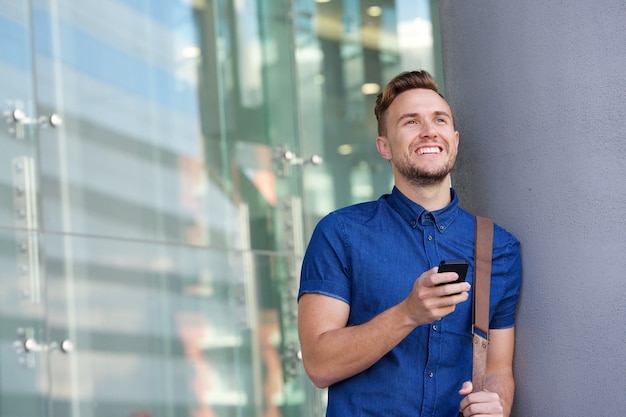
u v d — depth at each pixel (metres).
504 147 2.32
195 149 5.37
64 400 4.42
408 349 2.27
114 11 4.96
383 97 2.51
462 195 2.45
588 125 2.15
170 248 5.11
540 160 2.24
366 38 6.48
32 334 4.31
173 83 5.27
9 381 4.20
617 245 2.11
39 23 4.54
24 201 4.36
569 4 2.18
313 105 6.19
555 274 2.21
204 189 5.39
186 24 5.40
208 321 5.30
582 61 2.16
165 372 4.98
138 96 5.04
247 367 5.51
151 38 5.17
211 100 5.50
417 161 2.37
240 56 5.77
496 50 2.33
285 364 5.75
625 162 2.10
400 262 2.34
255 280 5.64
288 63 6.05
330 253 2.38
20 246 4.32
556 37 2.21
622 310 2.10
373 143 6.43
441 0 2.49
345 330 2.22
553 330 2.22
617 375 2.11
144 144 5.04
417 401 2.25
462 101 2.43
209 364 5.26
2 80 4.34
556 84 2.21
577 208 2.17
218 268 5.41
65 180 4.57
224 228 5.48
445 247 2.34
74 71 4.68
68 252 4.53
